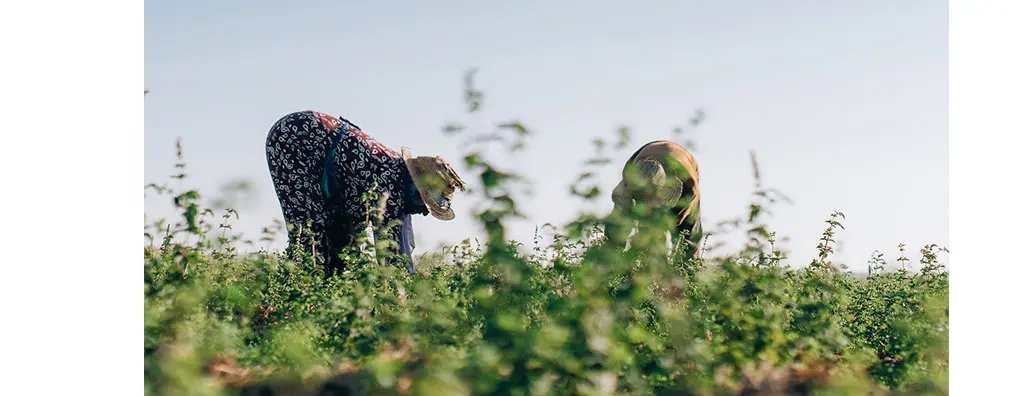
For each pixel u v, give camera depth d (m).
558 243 6.57
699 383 5.35
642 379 5.28
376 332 5.91
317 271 9.80
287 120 12.16
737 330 5.96
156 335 5.26
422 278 8.77
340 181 12.04
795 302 6.63
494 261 4.95
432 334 5.71
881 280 10.16
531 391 4.43
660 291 6.43
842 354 6.45
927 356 6.76
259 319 8.06
